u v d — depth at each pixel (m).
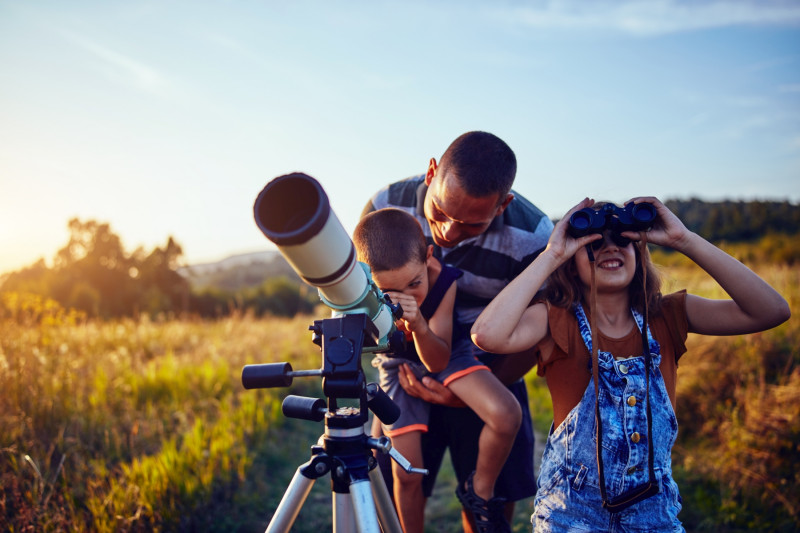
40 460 3.72
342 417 1.59
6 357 4.98
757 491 3.76
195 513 3.54
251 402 5.36
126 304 28.95
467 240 2.64
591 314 1.89
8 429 3.94
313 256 1.27
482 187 2.09
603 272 1.96
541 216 2.73
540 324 2.05
